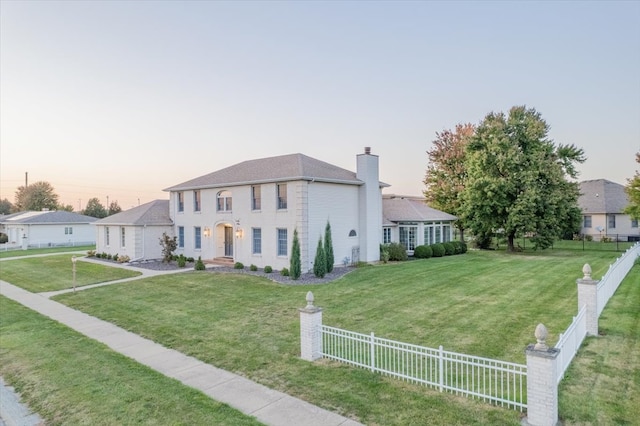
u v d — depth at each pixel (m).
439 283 17.59
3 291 19.31
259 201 23.89
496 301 13.84
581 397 6.38
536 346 5.83
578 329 8.67
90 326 12.42
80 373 8.37
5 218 54.44
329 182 22.86
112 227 31.25
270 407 6.57
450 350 9.14
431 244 29.73
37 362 9.14
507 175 31.42
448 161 38.97
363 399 6.73
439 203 39.28
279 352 9.39
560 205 30.78
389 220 29.44
